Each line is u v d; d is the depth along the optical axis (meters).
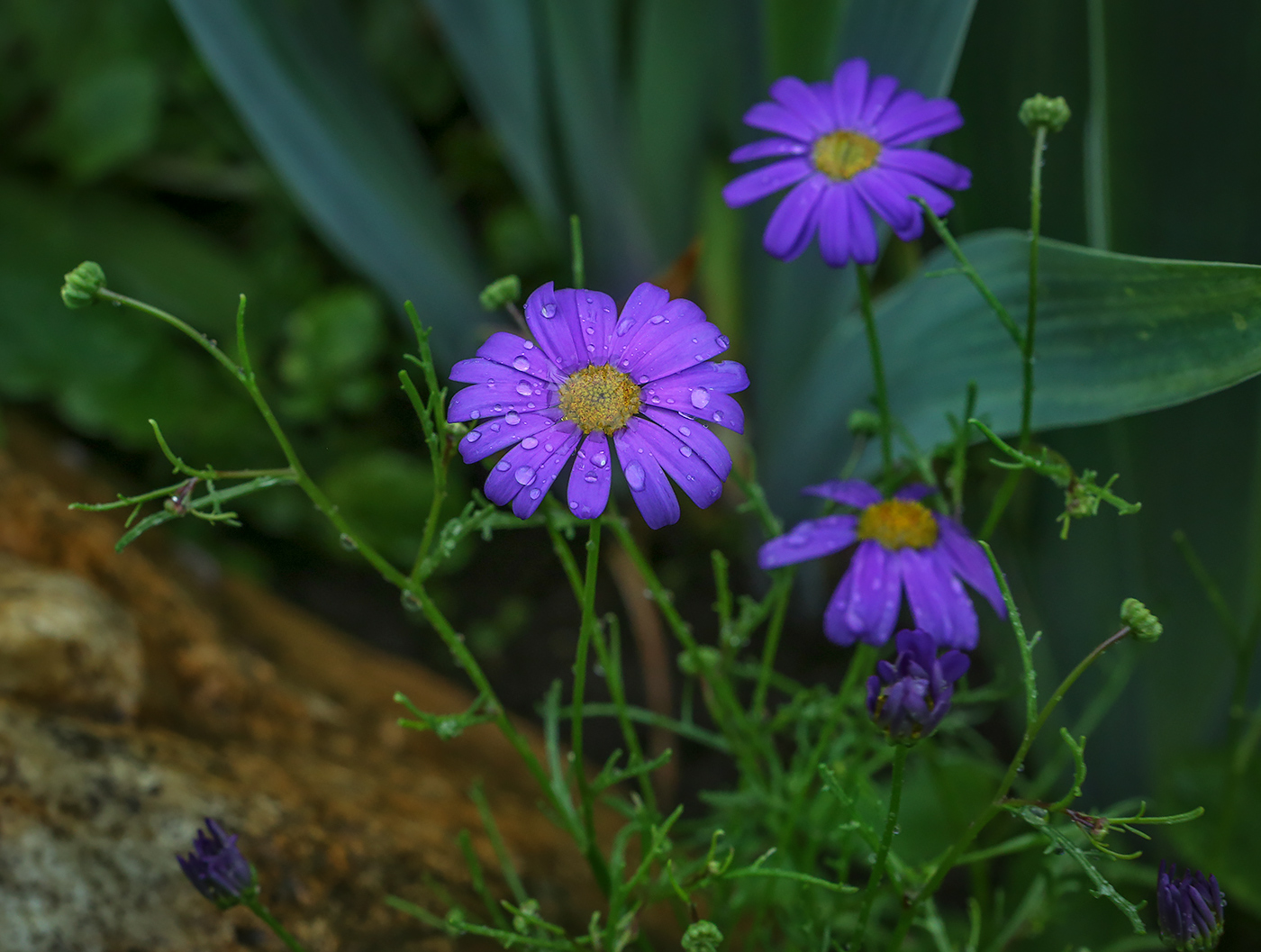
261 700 0.32
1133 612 0.22
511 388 0.22
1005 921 0.32
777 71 0.35
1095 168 0.30
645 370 0.22
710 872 0.24
